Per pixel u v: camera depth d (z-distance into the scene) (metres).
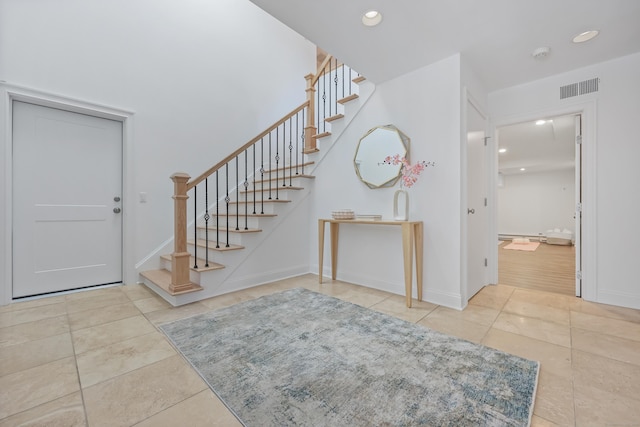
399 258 2.80
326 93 4.70
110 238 3.03
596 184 2.57
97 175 2.94
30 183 2.58
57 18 2.64
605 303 2.54
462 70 2.46
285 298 2.64
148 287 2.95
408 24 2.05
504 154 6.61
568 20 2.00
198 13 3.70
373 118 3.02
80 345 1.73
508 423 1.11
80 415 1.15
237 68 4.09
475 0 1.81
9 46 2.40
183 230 2.51
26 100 2.52
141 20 3.18
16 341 1.78
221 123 3.89
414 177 2.64
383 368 1.49
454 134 2.44
